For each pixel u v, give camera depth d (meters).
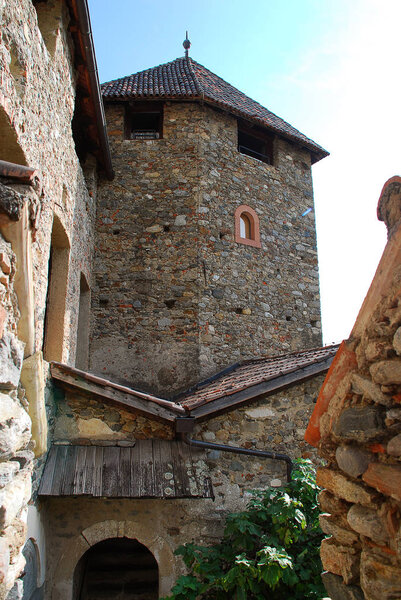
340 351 2.67
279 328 10.34
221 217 10.14
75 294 7.27
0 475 2.14
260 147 12.21
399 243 2.22
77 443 5.59
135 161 10.20
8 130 3.99
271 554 4.77
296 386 6.55
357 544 2.48
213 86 11.65
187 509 5.70
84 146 9.11
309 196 11.87
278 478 6.07
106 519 5.54
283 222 11.16
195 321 9.30
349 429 2.48
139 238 9.75
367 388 2.43
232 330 9.66
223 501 5.79
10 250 2.45
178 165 10.17
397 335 2.21
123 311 9.34
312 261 11.36
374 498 2.34
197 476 5.56
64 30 6.02
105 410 5.77
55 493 4.94
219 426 6.07
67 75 6.32
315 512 5.48
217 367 9.29
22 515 2.53
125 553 6.99
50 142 5.37
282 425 6.32
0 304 2.29
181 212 9.89
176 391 8.95
